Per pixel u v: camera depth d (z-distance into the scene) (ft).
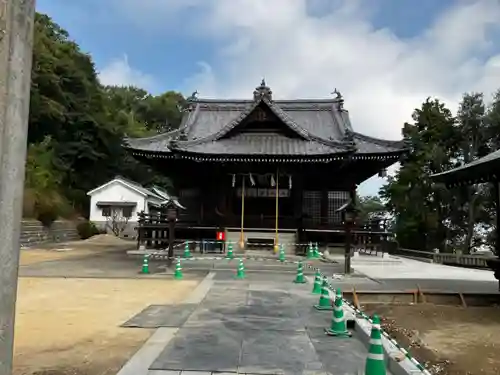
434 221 124.26
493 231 124.26
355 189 95.91
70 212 164.96
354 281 53.21
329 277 55.93
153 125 277.64
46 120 149.69
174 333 25.64
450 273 66.54
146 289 43.37
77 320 29.14
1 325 8.33
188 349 22.34
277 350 22.44
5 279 8.40
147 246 91.56
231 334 25.54
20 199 8.80
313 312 32.27
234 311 32.35
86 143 183.32
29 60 9.09
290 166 91.86
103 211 174.19
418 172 125.59
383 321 37.68
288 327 27.50
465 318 39.27
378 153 88.28
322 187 96.43
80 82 175.73
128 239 154.71
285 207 95.76
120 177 180.45
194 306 34.09
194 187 97.86
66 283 46.98
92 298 37.91
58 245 115.55
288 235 90.12
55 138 175.22
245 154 86.69
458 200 121.19
